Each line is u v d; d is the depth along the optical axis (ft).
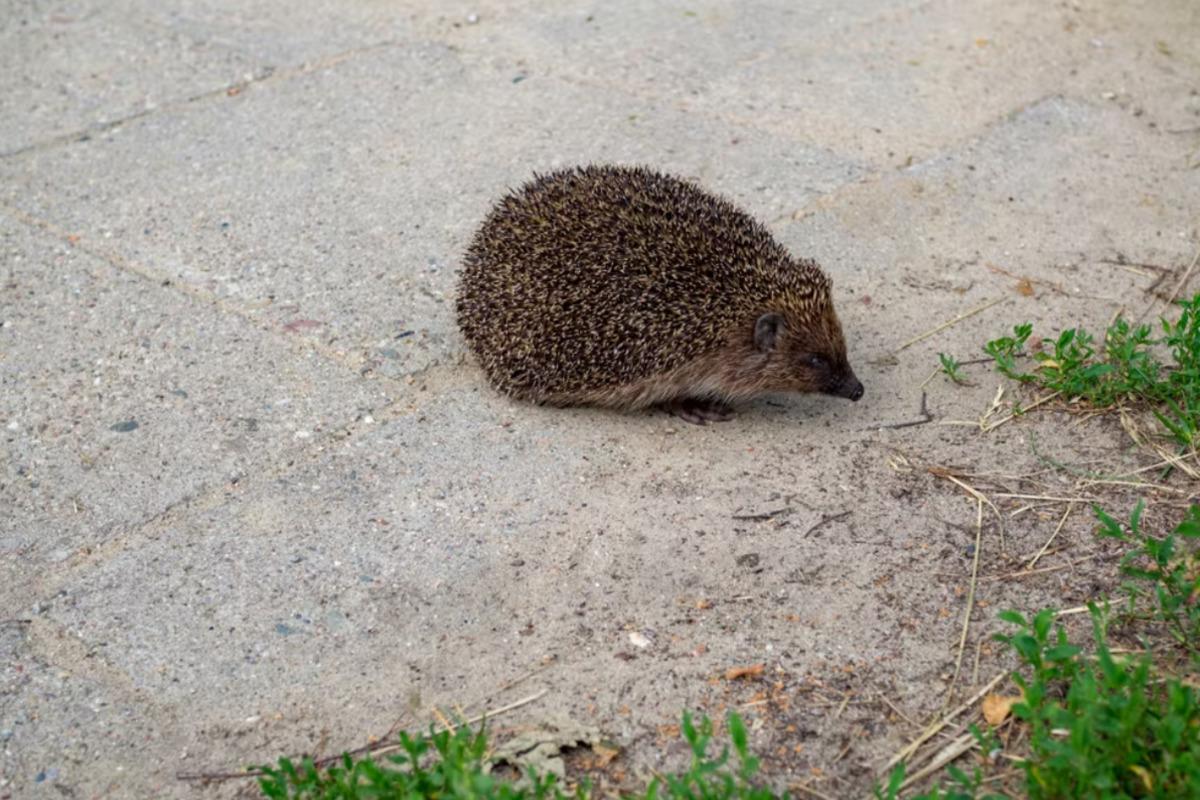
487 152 4.50
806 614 3.11
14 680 3.03
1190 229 4.14
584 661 3.04
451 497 3.38
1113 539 3.23
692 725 2.87
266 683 3.02
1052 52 4.97
